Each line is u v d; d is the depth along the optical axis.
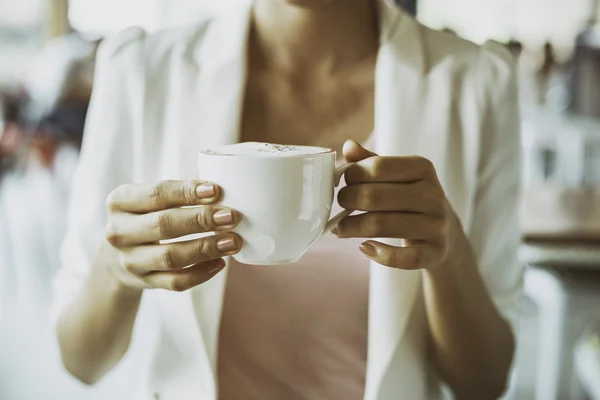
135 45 1.00
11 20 6.12
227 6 5.34
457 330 0.91
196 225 0.75
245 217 0.75
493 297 0.99
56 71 4.17
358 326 0.94
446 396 0.99
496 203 0.98
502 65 0.99
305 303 0.94
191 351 0.93
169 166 0.97
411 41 0.98
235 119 0.96
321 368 0.95
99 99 0.99
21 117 4.46
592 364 1.22
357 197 0.78
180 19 5.54
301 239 0.76
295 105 0.98
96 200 0.97
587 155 3.97
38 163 4.55
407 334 0.93
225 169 0.74
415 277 0.93
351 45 0.98
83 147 1.00
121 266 0.82
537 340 2.62
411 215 0.78
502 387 0.97
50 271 3.48
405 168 0.78
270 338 0.95
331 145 0.98
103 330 0.90
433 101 0.97
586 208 1.59
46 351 2.61
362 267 0.94
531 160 4.07
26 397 2.26
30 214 4.36
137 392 0.99
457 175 0.97
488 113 0.98
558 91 4.38
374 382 0.92
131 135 0.98
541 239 1.35
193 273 0.79
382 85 0.96
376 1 1.00
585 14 4.80
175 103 0.97
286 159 0.74
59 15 5.99
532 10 4.82
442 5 4.87
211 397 0.93
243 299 0.94
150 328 0.98
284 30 0.96
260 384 0.95
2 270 3.47
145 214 0.78
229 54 0.97
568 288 1.54
